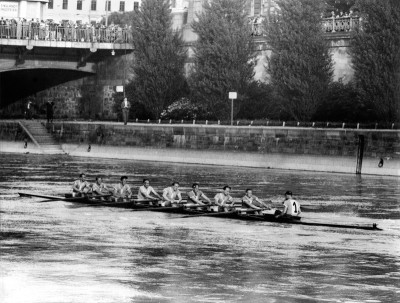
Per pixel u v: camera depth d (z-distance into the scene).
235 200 156.88
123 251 112.56
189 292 93.50
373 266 105.94
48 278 98.19
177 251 112.88
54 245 116.00
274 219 135.88
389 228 132.00
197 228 129.50
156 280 98.00
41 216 140.38
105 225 132.12
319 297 92.56
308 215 143.75
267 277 100.00
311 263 107.12
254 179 196.75
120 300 90.50
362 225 133.25
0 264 104.44
